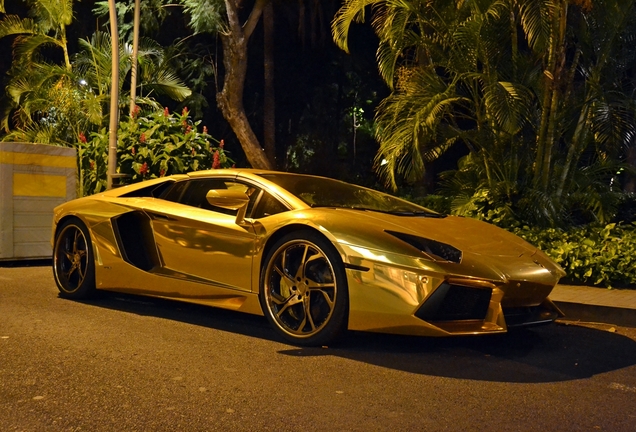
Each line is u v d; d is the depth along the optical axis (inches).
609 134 347.6
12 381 150.7
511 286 181.5
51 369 159.9
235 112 622.2
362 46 809.5
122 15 740.7
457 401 146.5
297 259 193.6
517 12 357.7
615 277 281.7
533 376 168.1
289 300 190.5
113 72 445.4
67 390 145.6
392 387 154.6
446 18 350.6
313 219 188.1
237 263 201.9
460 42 342.0
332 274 182.7
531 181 366.6
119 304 239.9
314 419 132.9
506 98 327.3
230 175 220.2
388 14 355.9
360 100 819.4
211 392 146.9
